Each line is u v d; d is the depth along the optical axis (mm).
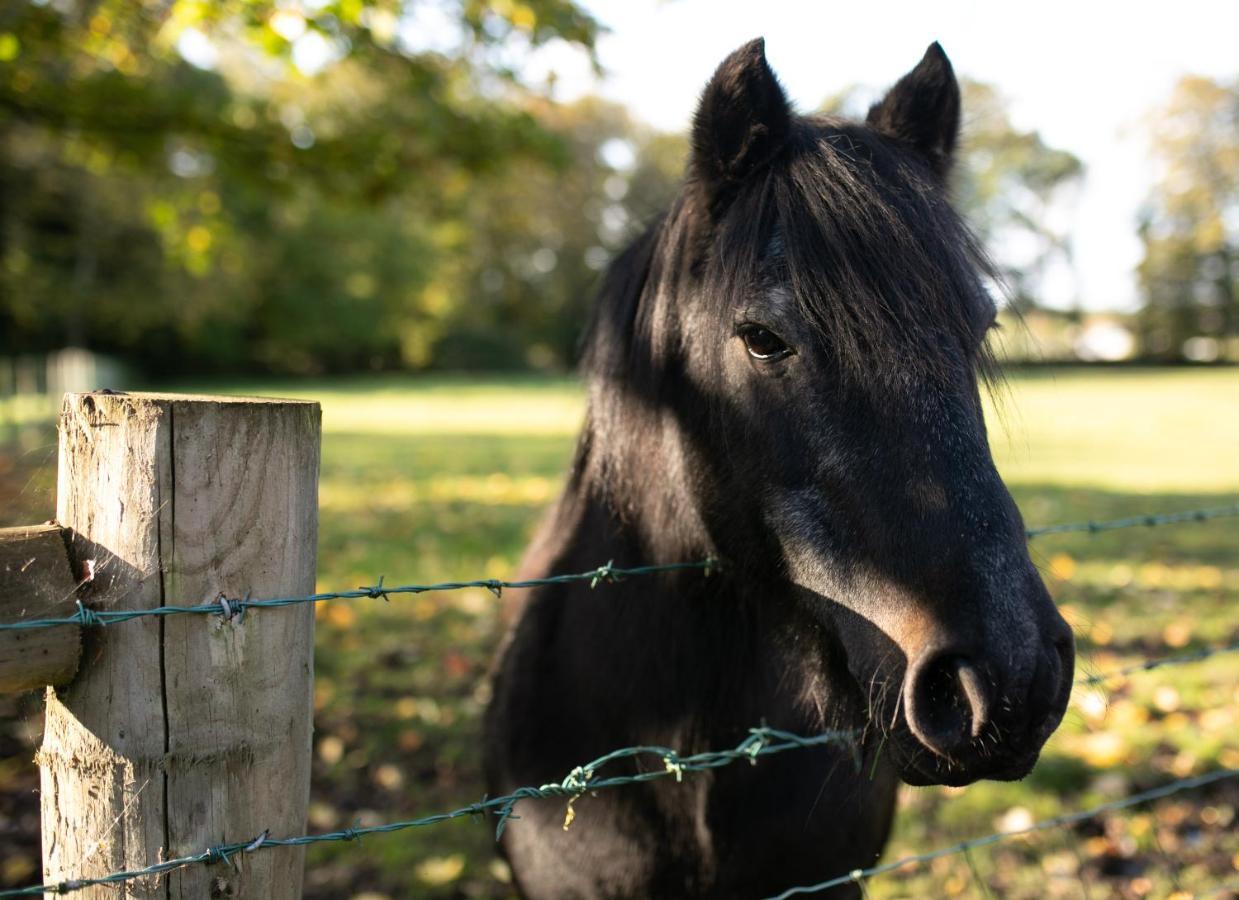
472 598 5516
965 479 1287
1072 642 1263
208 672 1066
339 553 6438
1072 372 36344
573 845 1892
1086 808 3297
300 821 1173
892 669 1290
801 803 1841
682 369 1671
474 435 14867
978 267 1589
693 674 1806
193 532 1043
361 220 32656
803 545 1422
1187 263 41875
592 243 37156
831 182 1467
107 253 25953
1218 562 6391
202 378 32844
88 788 1073
